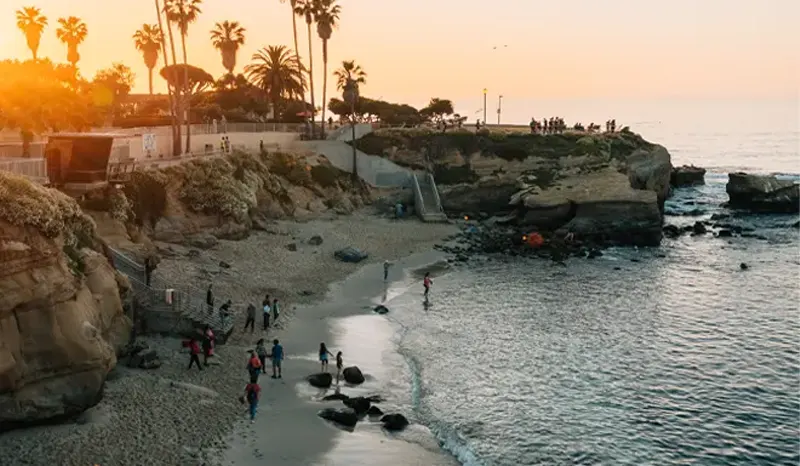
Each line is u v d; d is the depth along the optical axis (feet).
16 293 83.30
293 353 128.16
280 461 87.30
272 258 200.44
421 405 111.14
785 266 228.43
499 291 189.57
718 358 139.74
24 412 85.25
